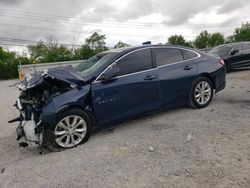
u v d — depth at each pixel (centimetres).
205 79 556
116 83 443
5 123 629
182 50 544
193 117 502
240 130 412
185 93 529
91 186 296
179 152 358
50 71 423
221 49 1165
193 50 567
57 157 382
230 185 273
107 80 438
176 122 482
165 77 496
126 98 454
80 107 420
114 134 454
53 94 412
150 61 489
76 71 479
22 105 433
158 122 493
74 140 416
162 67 500
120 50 482
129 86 454
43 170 345
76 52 4781
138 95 466
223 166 310
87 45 4819
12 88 1498
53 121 390
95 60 499
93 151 390
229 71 1137
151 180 297
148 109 483
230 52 1109
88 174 322
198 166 316
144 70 476
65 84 426
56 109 390
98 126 442
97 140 434
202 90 555
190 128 443
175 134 423
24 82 453
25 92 446
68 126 409
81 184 302
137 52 480
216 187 272
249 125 430
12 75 3259
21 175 338
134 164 337
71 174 326
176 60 526
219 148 358
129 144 402
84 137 423
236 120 460
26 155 407
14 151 431
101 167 337
